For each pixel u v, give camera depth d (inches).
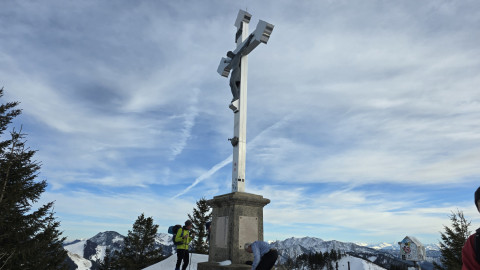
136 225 1302.9
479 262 59.4
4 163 513.3
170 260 518.0
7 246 485.7
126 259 1194.0
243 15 375.6
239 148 321.4
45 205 556.4
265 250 228.2
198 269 288.7
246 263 269.3
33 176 557.9
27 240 520.7
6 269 473.1
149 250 1283.2
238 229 278.7
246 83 349.7
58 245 666.8
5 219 501.4
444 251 917.8
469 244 63.4
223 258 283.0
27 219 530.3
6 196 502.0
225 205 299.9
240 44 371.6
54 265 633.6
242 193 291.4
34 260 538.9
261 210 301.1
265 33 319.3
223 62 391.5
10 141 534.9
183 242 344.2
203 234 1278.3
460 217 919.0
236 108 340.2
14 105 554.3
